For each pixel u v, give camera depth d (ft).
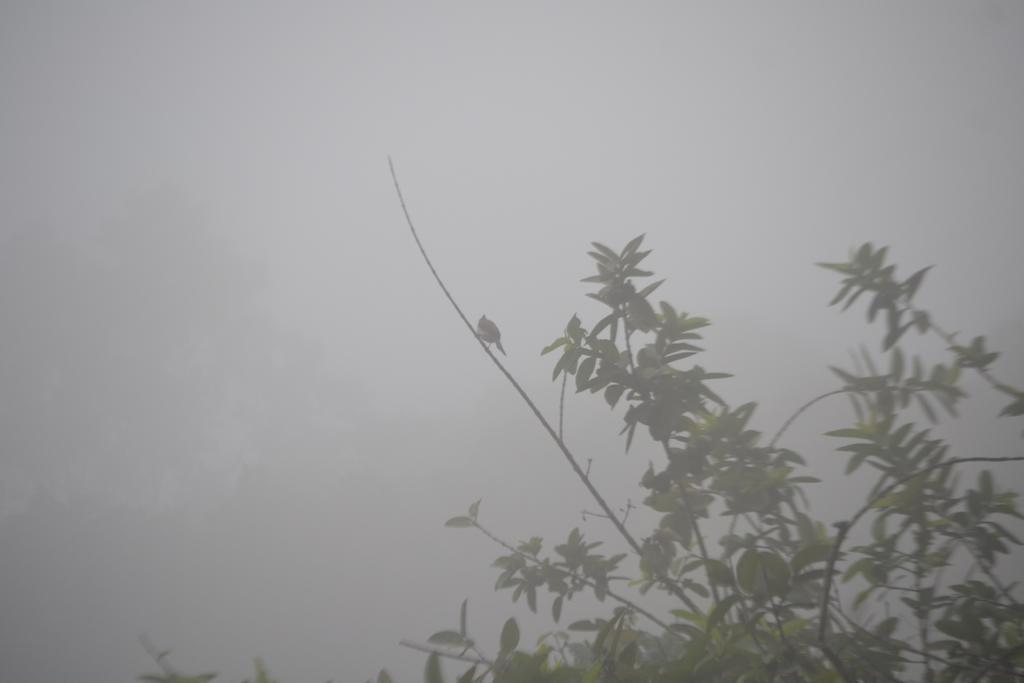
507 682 2.96
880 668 3.58
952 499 4.50
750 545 4.55
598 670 2.93
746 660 3.18
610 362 4.32
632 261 4.54
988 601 4.20
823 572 2.96
